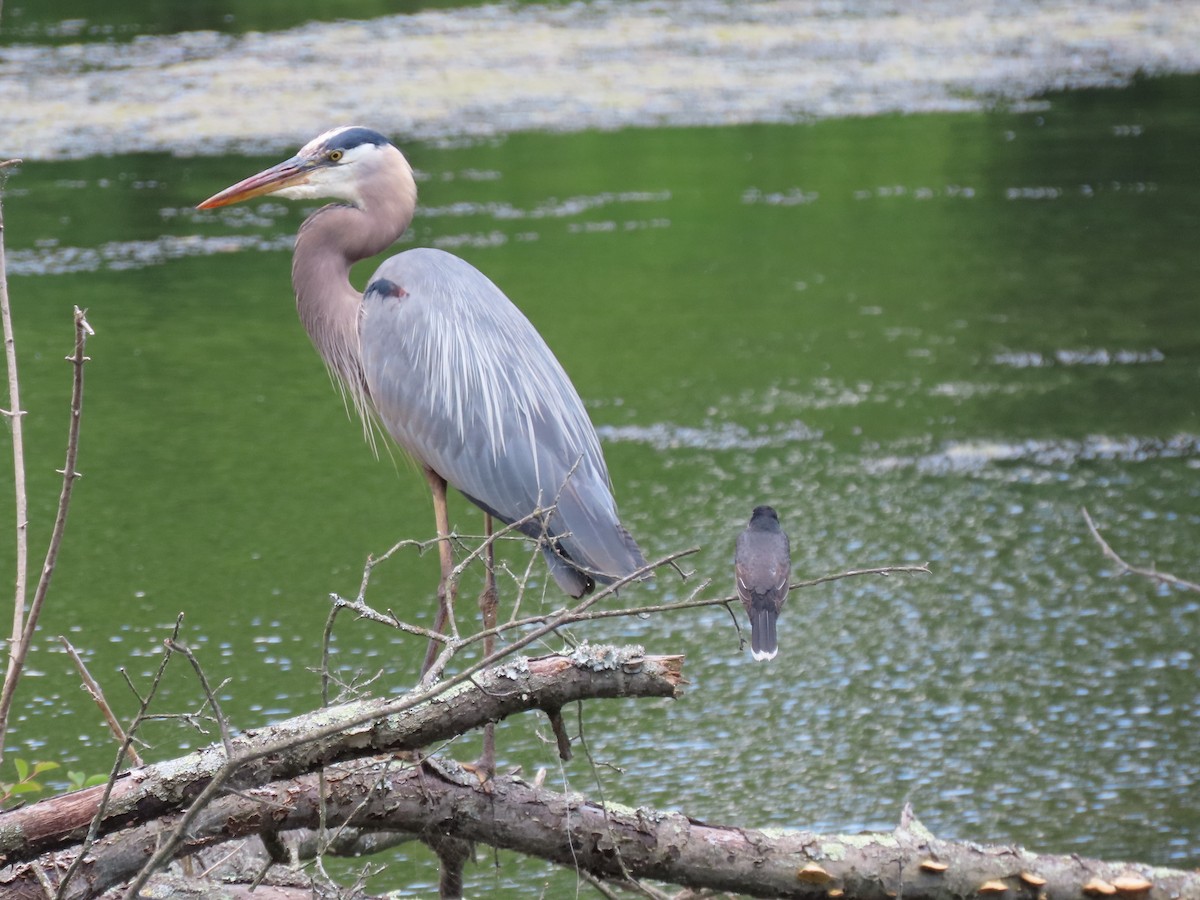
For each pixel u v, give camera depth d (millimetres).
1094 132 31672
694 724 10766
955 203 26922
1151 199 26797
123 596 12562
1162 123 32188
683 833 5684
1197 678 11305
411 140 30609
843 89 35438
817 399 17672
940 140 31281
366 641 11688
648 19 41844
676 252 24109
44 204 25750
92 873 5109
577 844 5617
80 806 5016
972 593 12820
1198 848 9125
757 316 20906
